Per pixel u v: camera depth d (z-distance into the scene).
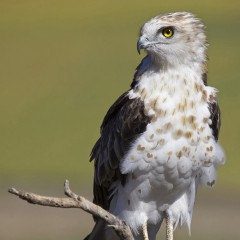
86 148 34.56
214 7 50.38
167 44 10.35
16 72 44.19
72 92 40.62
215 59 40.75
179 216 10.80
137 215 10.72
